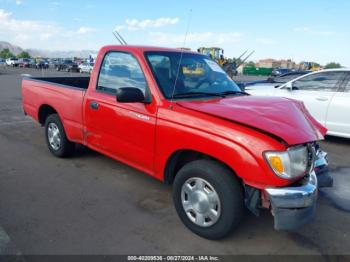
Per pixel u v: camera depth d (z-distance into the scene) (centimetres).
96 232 309
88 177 446
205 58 432
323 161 336
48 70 4866
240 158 262
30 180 431
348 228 335
